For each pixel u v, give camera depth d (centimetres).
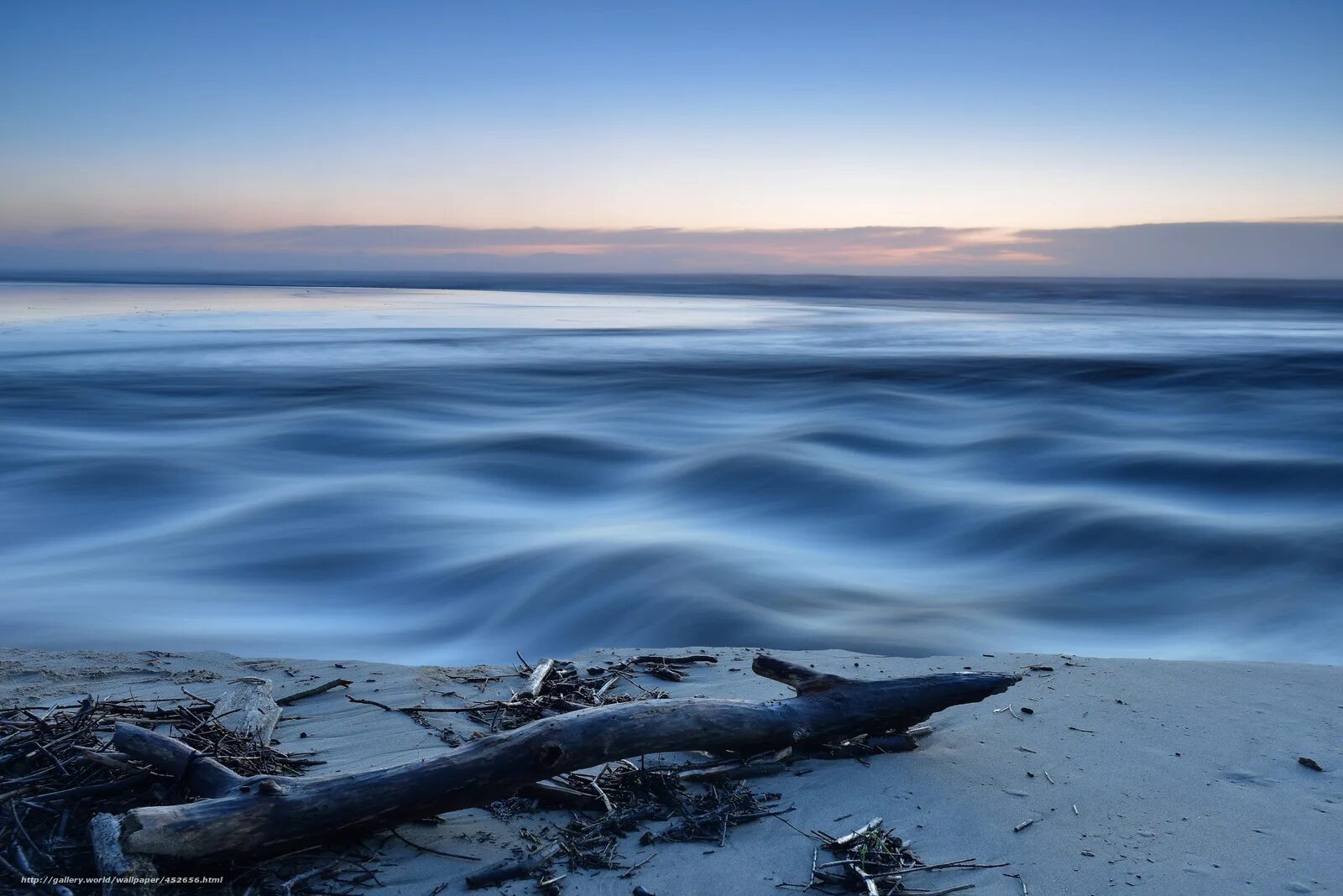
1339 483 1920
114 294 14212
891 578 1434
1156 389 3350
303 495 1881
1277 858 385
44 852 356
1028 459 2255
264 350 4825
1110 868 377
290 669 658
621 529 1666
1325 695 586
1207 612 1280
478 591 1360
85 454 2209
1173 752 494
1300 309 12144
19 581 1388
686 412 2977
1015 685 611
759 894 359
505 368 4081
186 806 353
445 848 389
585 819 416
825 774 464
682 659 678
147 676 627
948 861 383
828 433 2562
